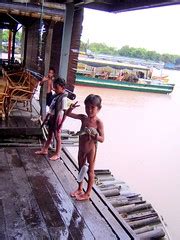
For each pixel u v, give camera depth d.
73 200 3.46
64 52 6.60
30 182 3.77
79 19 6.56
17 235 2.71
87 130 3.21
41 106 5.62
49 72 5.57
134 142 17.16
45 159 4.56
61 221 3.03
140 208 4.72
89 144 3.29
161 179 12.81
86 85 30.41
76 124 16.95
